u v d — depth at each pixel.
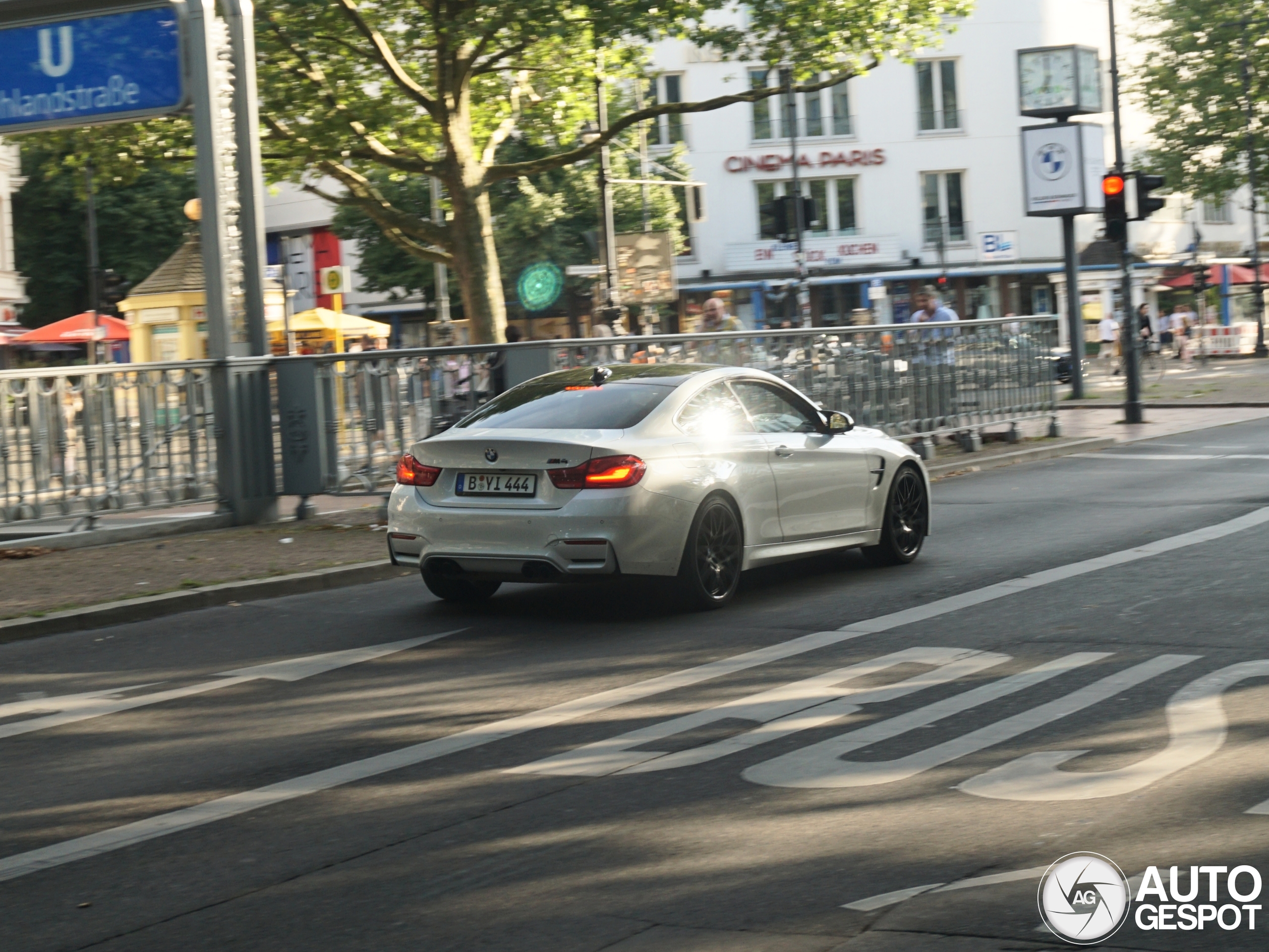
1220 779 5.24
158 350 27.70
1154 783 5.23
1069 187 30.38
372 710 7.01
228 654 8.59
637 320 53.22
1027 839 4.70
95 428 13.26
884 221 57.50
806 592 9.92
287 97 26.97
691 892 4.36
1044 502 14.70
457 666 7.92
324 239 62.91
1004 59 57.44
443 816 5.25
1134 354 24.64
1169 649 7.54
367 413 14.39
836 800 5.21
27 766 6.26
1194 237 61.81
